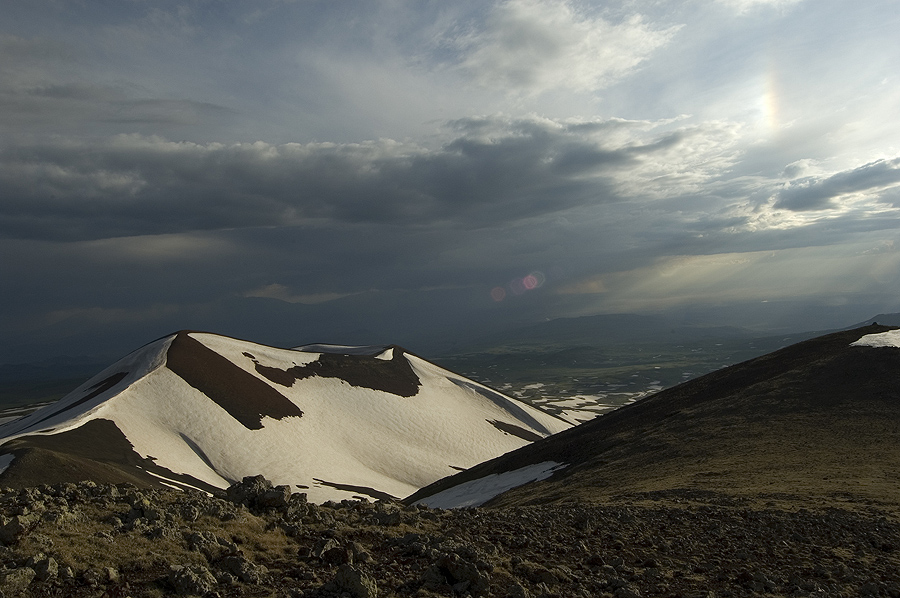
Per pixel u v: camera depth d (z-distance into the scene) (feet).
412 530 58.03
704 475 125.18
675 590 47.70
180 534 43.09
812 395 182.39
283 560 43.14
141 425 323.57
